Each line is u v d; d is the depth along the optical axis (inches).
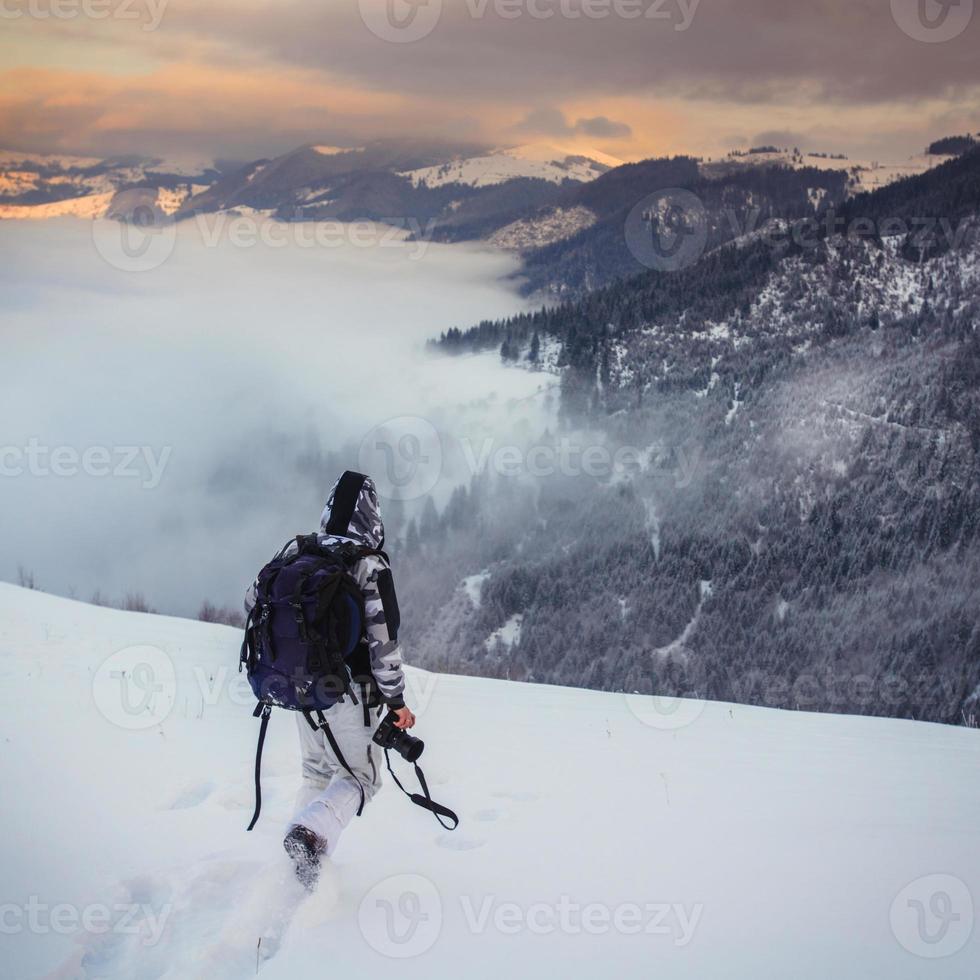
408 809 149.3
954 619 4271.7
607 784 169.5
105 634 318.0
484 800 156.2
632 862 126.2
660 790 166.2
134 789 150.9
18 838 130.0
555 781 170.4
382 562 123.7
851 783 184.2
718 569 5132.9
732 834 139.9
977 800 174.7
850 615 4601.4
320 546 124.0
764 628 4704.7
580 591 5270.7
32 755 165.3
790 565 4995.1
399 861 125.2
